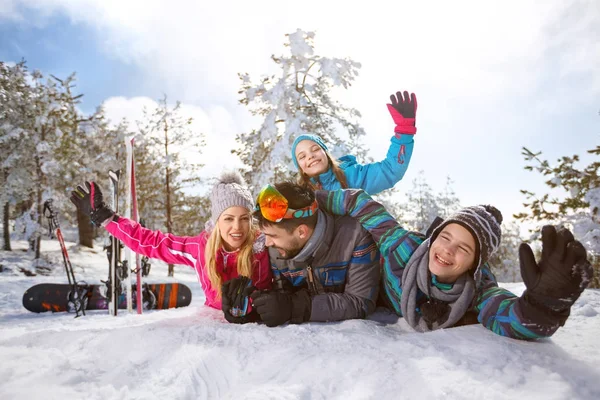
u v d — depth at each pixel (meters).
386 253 1.90
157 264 21.91
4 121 18.81
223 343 1.46
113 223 2.55
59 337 1.58
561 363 1.26
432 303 1.72
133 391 1.17
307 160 3.45
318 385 1.16
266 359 1.32
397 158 3.49
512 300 1.52
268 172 10.53
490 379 1.15
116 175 4.32
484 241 1.56
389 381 1.15
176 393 1.15
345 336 1.48
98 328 1.78
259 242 2.16
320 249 1.88
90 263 20.12
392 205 14.48
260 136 11.05
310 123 10.43
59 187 20.02
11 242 22.80
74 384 1.22
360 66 10.58
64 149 19.73
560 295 1.31
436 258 1.62
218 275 2.24
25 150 19.11
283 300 1.74
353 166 3.69
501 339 1.45
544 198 7.64
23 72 19.33
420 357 1.30
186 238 2.51
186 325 1.79
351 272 1.92
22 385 1.18
